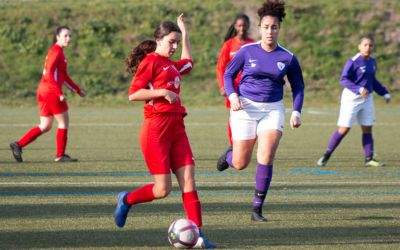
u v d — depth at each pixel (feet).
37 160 101.96
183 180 51.19
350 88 96.94
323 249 50.11
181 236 49.29
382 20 266.16
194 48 249.34
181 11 265.54
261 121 60.59
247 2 272.31
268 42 59.52
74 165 96.73
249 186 80.23
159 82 51.98
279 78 60.03
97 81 228.84
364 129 99.96
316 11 268.21
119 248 49.88
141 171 91.50
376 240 53.31
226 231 56.44
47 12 260.01
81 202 69.05
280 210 65.92
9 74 230.07
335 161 104.73
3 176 86.17
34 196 72.23
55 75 97.71
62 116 99.25
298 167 97.66
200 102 219.41
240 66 60.70
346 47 253.24
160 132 51.08
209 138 135.03
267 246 51.01
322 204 69.26
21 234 54.39
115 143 125.29
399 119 176.24
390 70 245.24
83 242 51.78
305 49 250.98
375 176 89.56
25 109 199.52
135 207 66.80
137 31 255.50
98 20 257.55
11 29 249.34
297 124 59.98
